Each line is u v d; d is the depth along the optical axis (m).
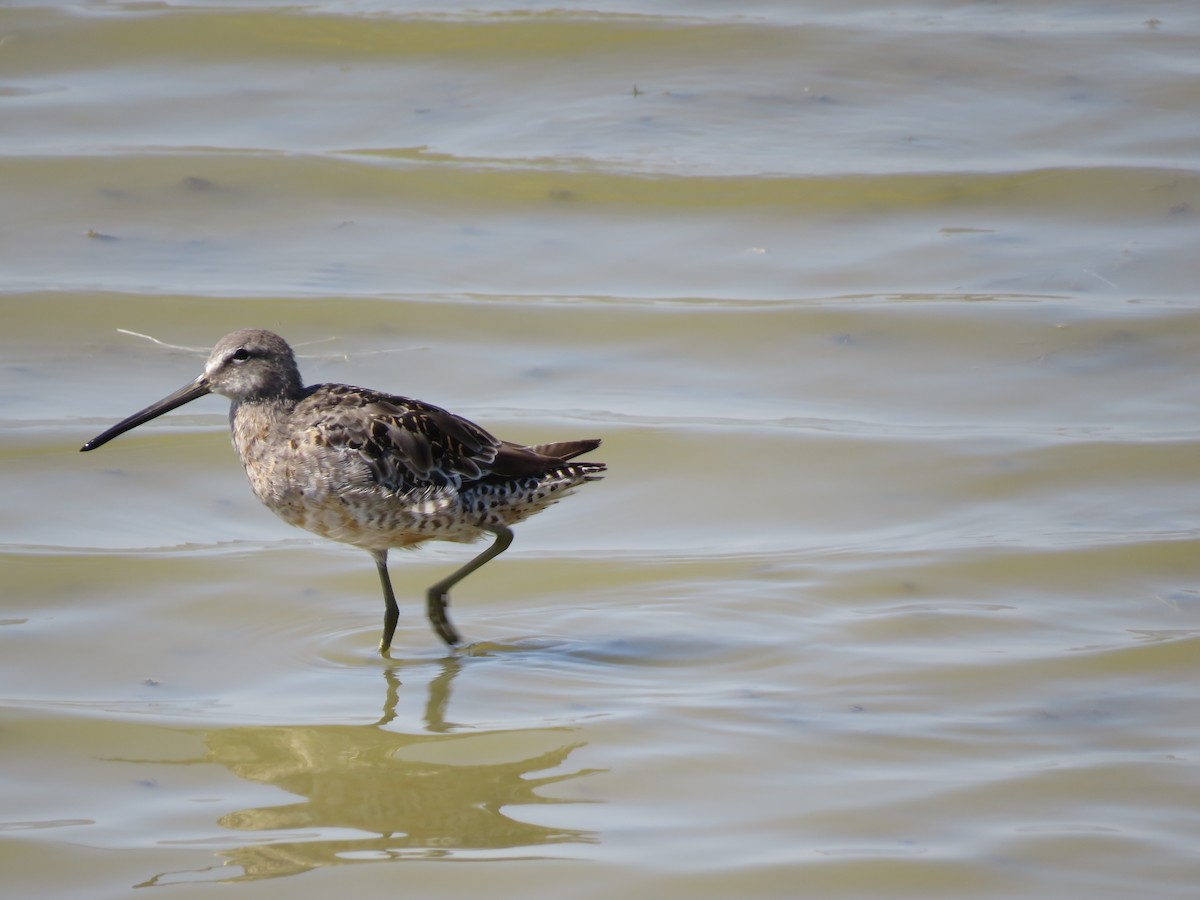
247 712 10.09
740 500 13.05
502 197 17.61
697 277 16.39
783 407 14.34
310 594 11.73
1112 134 18.67
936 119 19.05
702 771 9.38
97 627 11.06
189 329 15.29
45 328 15.24
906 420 14.12
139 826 8.83
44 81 19.53
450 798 9.14
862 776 9.31
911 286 16.19
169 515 12.70
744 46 20.41
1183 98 19.30
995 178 17.89
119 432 11.25
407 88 19.59
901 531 12.55
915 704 10.14
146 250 16.55
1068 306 15.70
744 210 17.42
